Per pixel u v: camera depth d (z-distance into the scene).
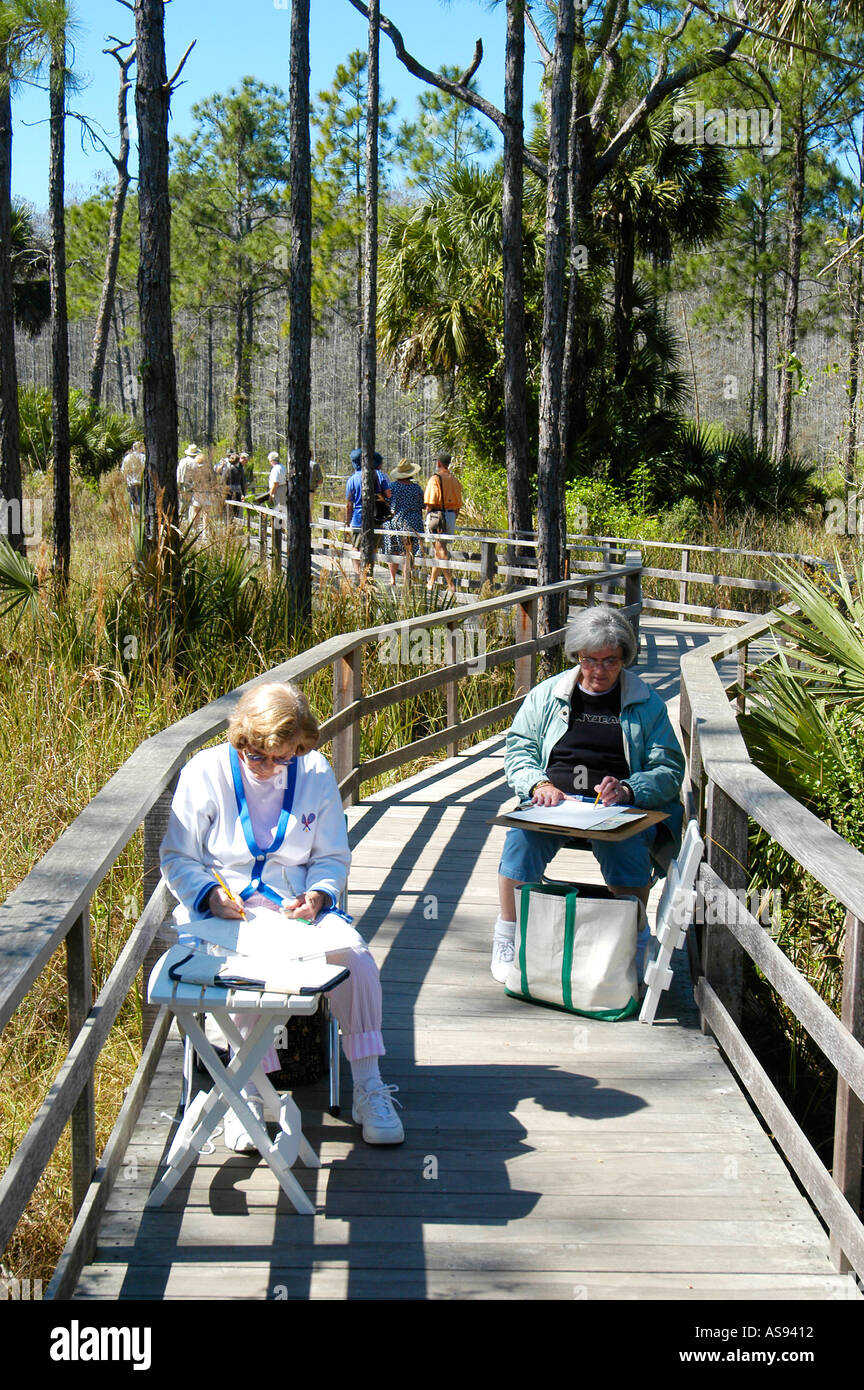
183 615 8.54
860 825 5.57
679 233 23.94
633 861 4.71
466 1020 4.54
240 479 23.77
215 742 6.99
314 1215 3.26
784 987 3.41
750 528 19.92
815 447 35.75
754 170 28.50
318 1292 2.96
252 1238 3.17
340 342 54.22
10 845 6.01
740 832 4.38
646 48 17.80
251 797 3.60
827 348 36.19
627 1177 3.50
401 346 23.61
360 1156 3.57
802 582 6.52
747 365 45.34
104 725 7.21
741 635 7.06
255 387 46.75
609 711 4.82
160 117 8.68
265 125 39.00
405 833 6.91
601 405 23.39
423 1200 3.35
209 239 40.06
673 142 22.06
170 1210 3.28
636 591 14.04
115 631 8.32
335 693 7.07
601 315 24.02
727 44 17.03
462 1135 3.71
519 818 4.40
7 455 11.48
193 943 3.39
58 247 12.26
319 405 54.00
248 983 3.06
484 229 21.38
